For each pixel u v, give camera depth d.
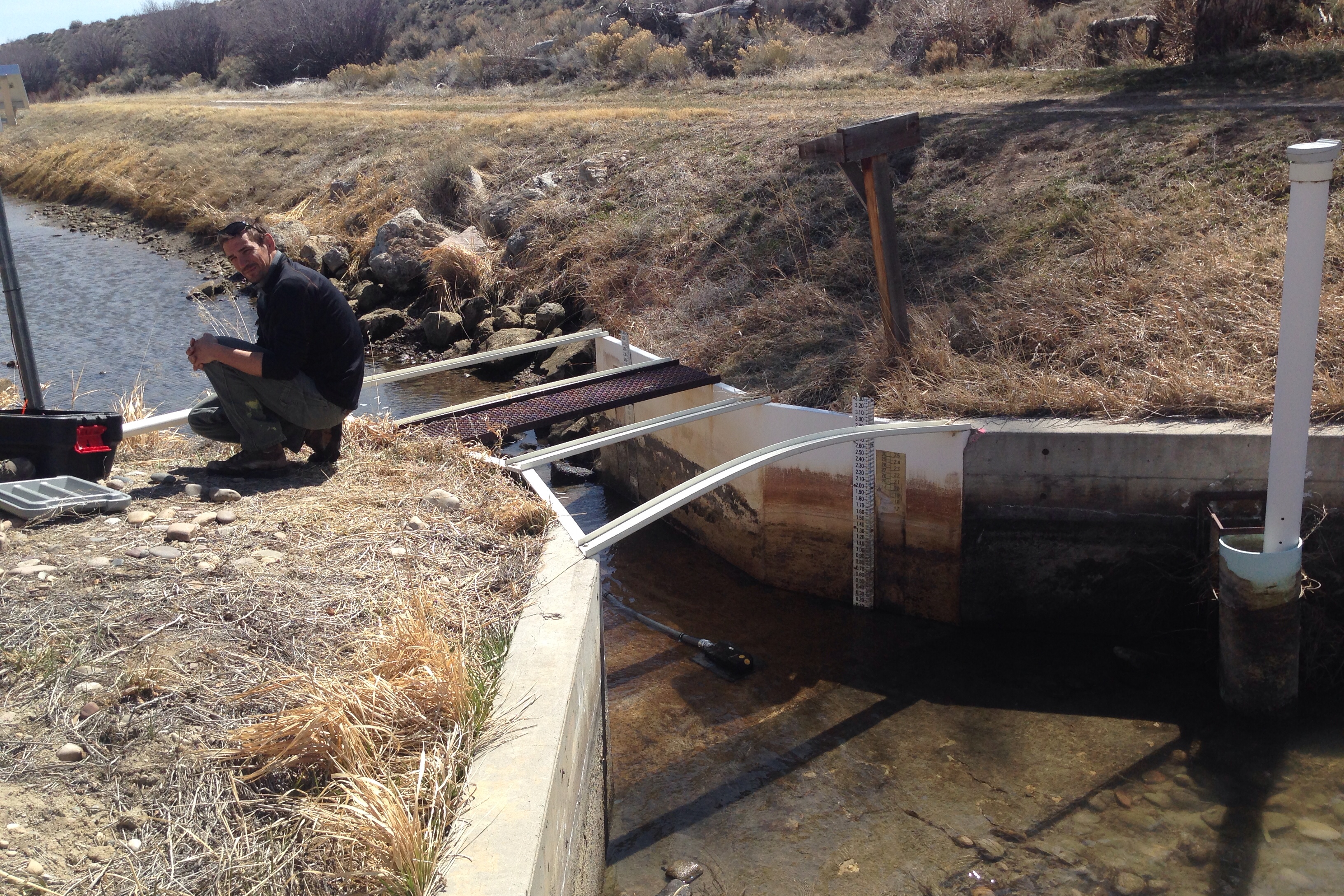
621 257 12.90
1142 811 4.95
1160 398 6.56
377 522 5.05
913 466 6.71
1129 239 8.55
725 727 5.83
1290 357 4.93
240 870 2.86
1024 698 6.00
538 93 26.34
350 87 36.22
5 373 12.76
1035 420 6.62
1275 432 5.11
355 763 3.20
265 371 5.21
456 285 14.56
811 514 7.31
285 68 45.47
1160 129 10.48
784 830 4.94
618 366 9.23
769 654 6.64
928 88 17.44
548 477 10.09
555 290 13.29
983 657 6.49
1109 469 6.28
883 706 5.98
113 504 4.89
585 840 4.07
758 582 7.77
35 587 4.07
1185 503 6.19
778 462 7.36
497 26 43.84
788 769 5.42
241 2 55.56
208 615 3.99
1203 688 5.98
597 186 14.86
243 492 5.36
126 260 20.45
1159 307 7.50
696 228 12.38
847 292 9.66
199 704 3.47
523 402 7.60
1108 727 5.66
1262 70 13.56
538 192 15.41
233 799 3.10
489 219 15.52
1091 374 7.21
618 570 8.06
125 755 3.21
